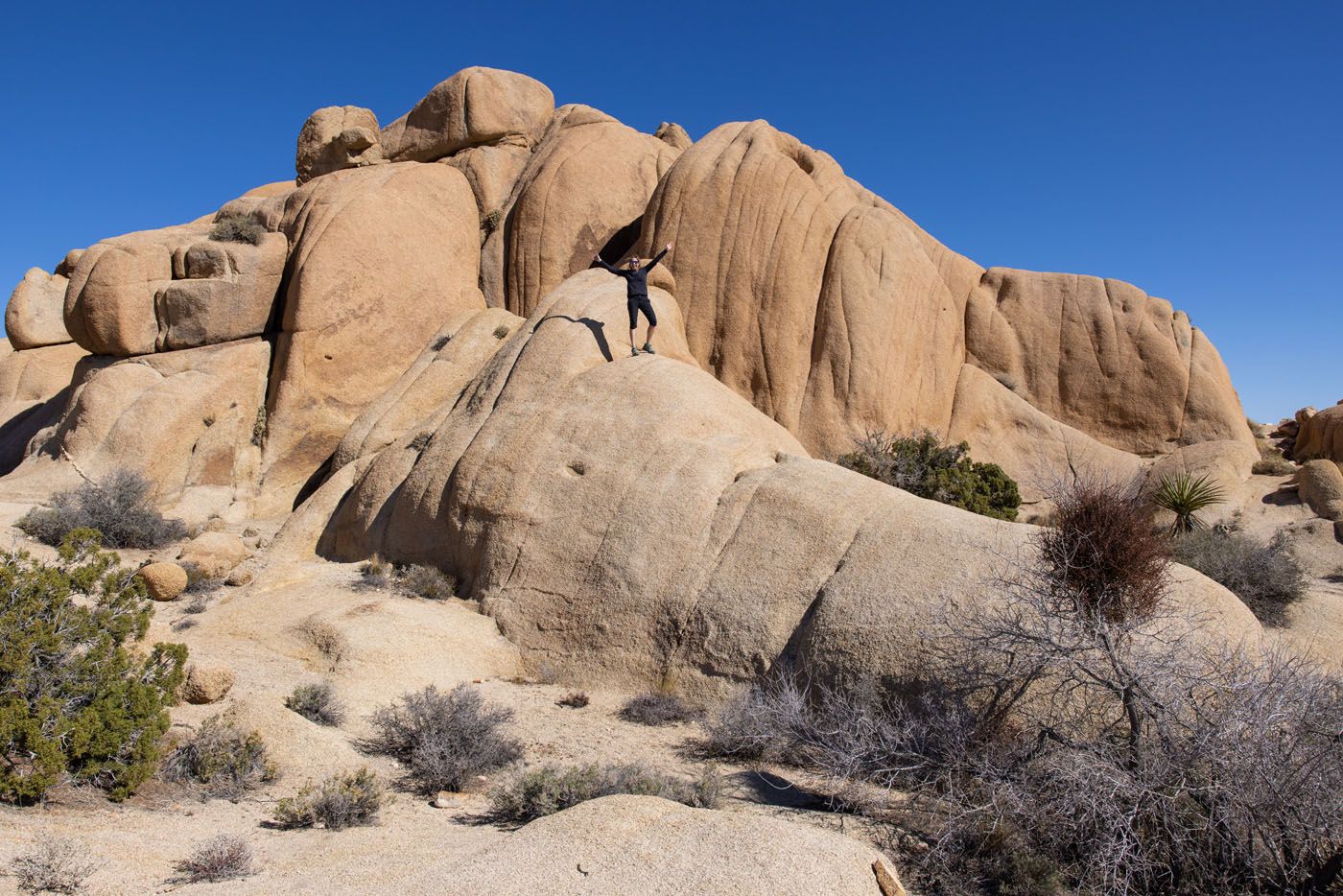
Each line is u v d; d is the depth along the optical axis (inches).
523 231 998.4
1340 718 253.6
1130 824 244.4
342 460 766.5
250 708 354.9
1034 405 1015.6
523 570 545.6
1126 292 1043.3
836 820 297.6
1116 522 319.9
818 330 902.4
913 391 920.3
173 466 810.2
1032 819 266.8
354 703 418.6
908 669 386.6
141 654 335.6
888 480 784.3
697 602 479.2
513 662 509.4
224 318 884.0
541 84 1172.5
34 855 217.0
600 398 602.9
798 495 501.7
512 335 713.0
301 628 501.7
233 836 260.1
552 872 218.5
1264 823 243.6
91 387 837.2
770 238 909.2
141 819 266.5
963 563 419.2
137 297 880.9
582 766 358.3
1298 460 1088.8
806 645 430.0
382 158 1139.3
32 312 1296.8
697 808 275.1
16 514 714.2
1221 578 589.0
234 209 1036.5
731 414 607.5
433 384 809.5
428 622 512.7
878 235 932.0
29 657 277.3
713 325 896.3
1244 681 269.0
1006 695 340.2
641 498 535.2
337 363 868.6
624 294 716.7
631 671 478.3
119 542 715.4
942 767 307.7
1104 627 287.7
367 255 894.4
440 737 349.4
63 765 263.6
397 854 249.3
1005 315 1037.8
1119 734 293.6
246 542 733.3
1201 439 995.3
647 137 1143.6
